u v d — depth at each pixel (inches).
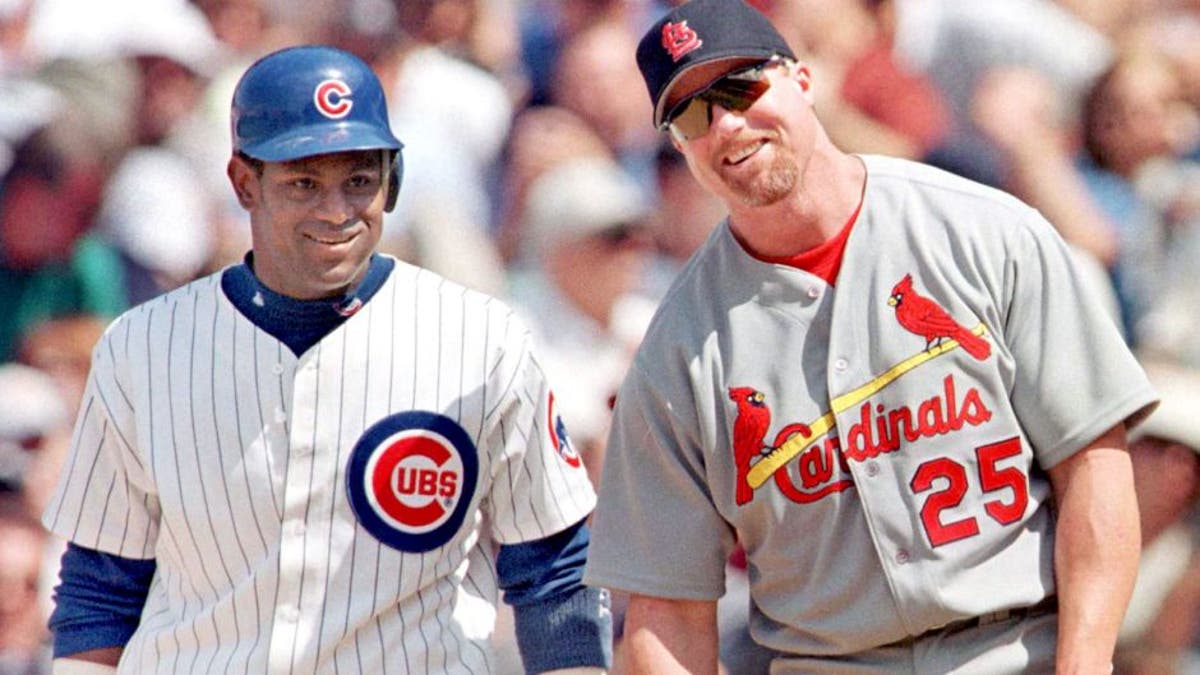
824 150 519.2
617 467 545.3
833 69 1138.0
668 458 533.3
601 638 566.9
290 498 529.0
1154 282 1094.4
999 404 513.7
